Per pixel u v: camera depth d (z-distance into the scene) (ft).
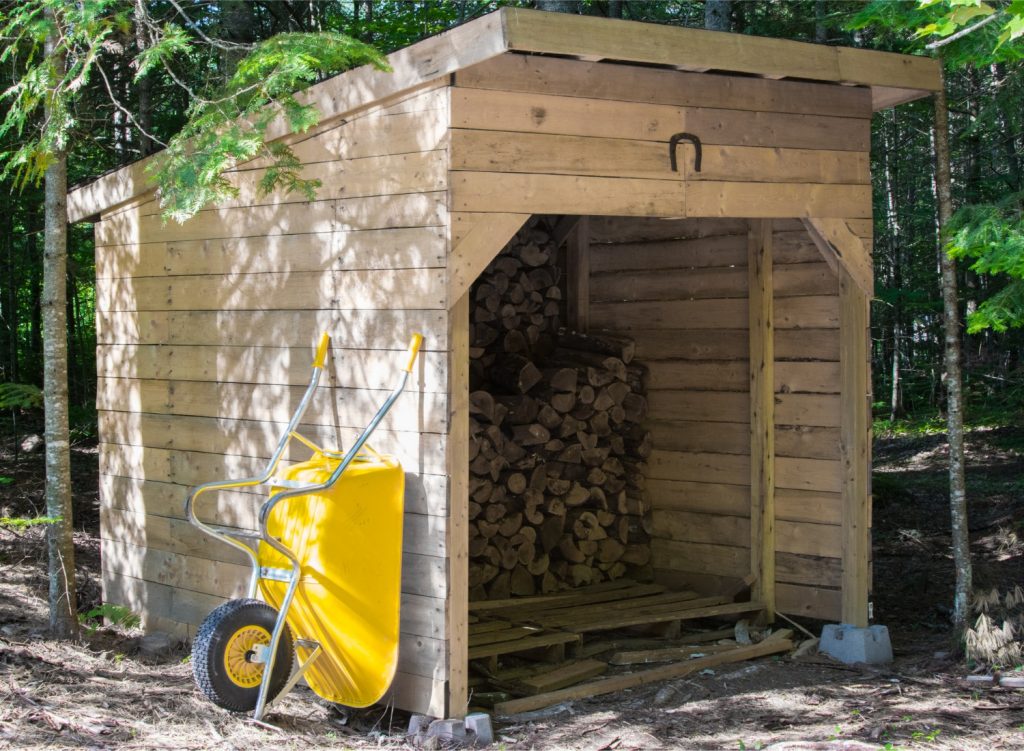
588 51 15.30
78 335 48.52
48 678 16.40
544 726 16.15
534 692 17.67
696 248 23.68
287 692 15.61
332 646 15.62
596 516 23.73
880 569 28.02
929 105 36.86
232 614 15.26
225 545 19.06
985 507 33.63
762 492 22.30
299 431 17.56
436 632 15.38
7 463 35.37
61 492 19.85
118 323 21.71
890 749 14.67
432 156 15.48
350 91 16.53
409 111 15.84
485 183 15.56
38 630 20.04
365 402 16.46
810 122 19.22
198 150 16.28
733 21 39.58
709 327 23.49
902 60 19.31
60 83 18.16
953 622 21.74
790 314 21.99
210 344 19.36
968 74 37.60
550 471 23.13
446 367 15.25
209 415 19.39
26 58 23.61
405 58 15.66
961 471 21.11
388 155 16.12
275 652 15.29
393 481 15.43
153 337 20.70
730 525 23.12
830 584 21.29
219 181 16.53
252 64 15.96
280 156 16.76
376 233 16.29
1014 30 12.57
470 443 21.24
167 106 36.58
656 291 24.44
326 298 17.12
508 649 18.39
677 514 24.08
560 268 25.95
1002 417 46.68
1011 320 18.84
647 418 24.75
